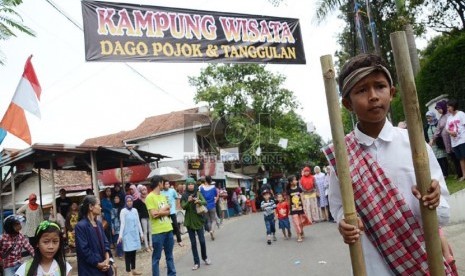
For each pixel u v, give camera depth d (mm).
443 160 9742
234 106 24375
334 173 1943
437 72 11328
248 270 7320
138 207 11922
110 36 6969
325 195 12500
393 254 1759
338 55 19391
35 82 8828
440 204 1766
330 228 10953
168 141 25203
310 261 7242
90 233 4879
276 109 25625
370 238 1825
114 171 20109
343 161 1695
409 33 11914
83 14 6848
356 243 1680
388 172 1847
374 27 11633
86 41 6793
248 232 13195
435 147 9703
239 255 8992
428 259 1615
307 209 12305
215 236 13258
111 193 12875
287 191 10969
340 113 1706
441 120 9305
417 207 1806
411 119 1617
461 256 5488
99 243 4934
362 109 1815
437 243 1592
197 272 7809
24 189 19656
